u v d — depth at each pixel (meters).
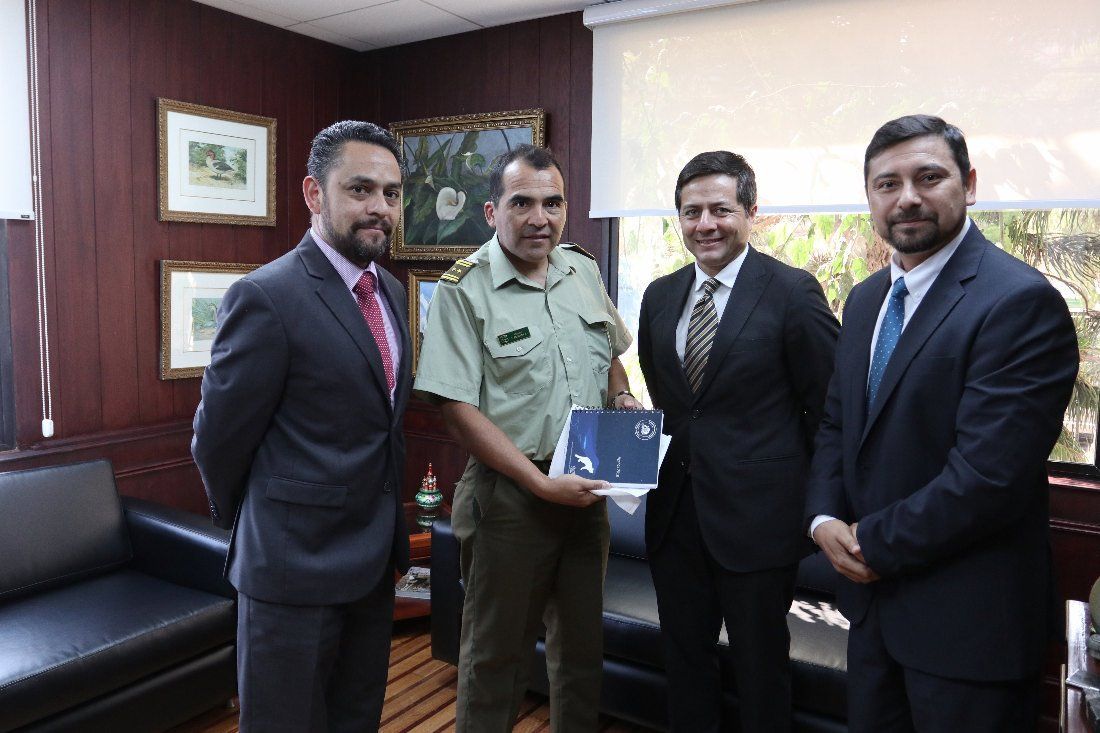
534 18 3.79
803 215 3.29
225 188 3.73
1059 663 2.73
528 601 2.01
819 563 2.80
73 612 2.57
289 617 1.69
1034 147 2.74
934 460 1.47
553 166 1.95
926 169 1.44
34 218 3.08
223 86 3.72
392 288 1.95
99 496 2.96
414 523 3.80
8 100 2.97
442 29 3.97
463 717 2.05
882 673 1.54
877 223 1.53
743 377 1.96
